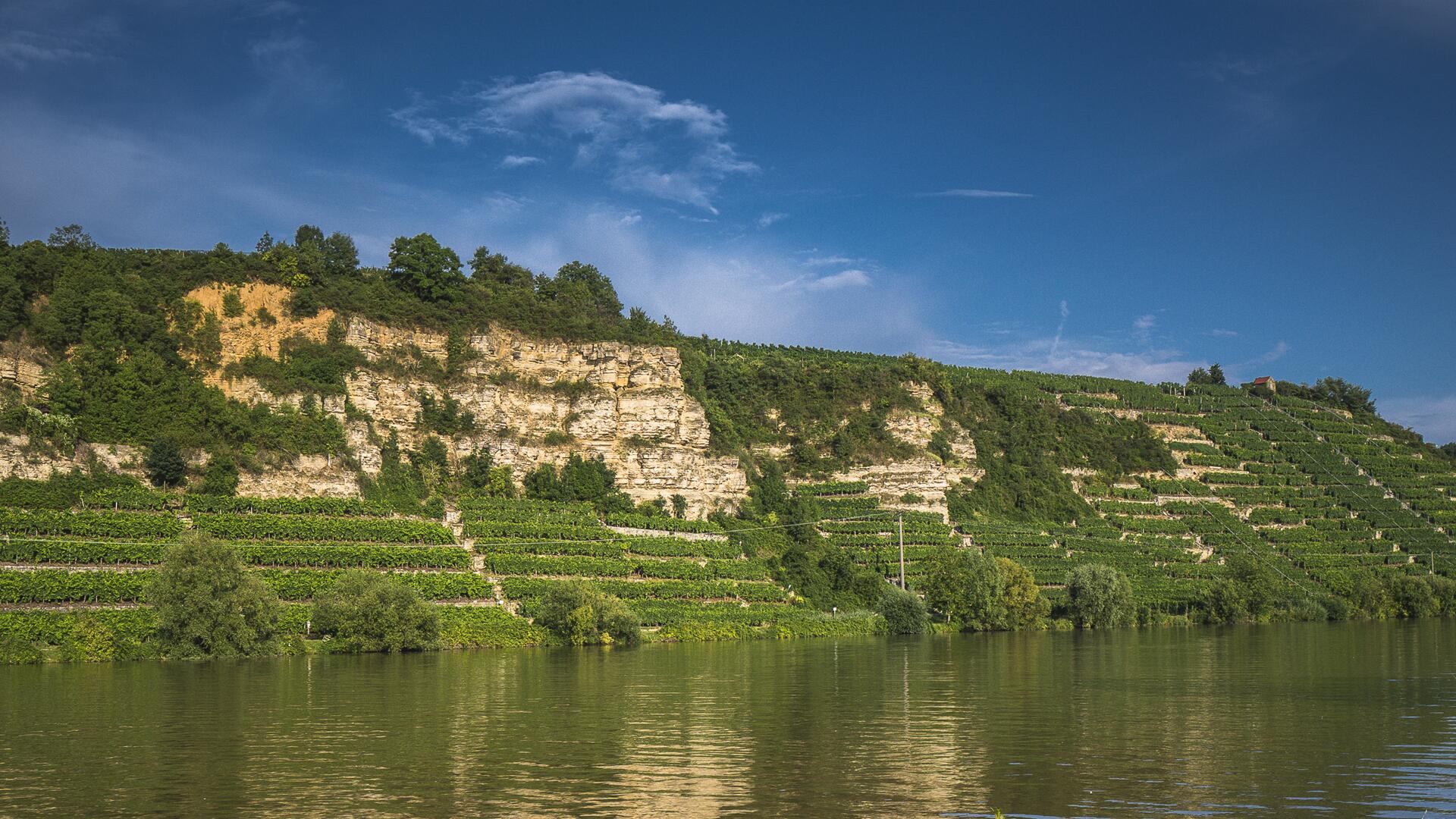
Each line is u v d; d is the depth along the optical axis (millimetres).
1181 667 85875
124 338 119562
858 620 130375
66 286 120438
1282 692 68562
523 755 46344
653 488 149000
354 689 68312
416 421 137875
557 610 107438
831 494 169125
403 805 37625
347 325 137750
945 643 114562
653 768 43531
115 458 108812
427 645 98750
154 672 78375
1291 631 138000
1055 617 148375
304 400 126938
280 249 142375
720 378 179125
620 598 118000
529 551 121375
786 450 177625
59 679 73188
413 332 145375
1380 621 163250
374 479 126938
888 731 52656
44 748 47656
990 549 159875
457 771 42938
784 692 67688
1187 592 162250
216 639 88438
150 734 51125
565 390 151750
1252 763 44906
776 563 146000
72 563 94125
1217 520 199125
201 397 118812
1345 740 50312
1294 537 198125
